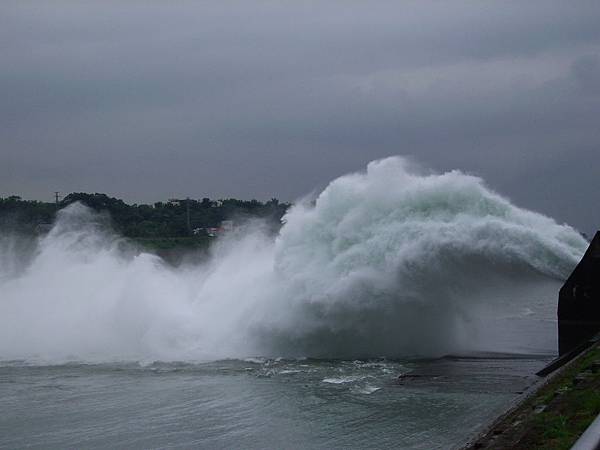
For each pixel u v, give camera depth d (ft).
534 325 139.64
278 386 88.07
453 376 90.22
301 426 71.72
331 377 92.12
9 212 300.20
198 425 73.31
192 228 378.53
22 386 92.02
